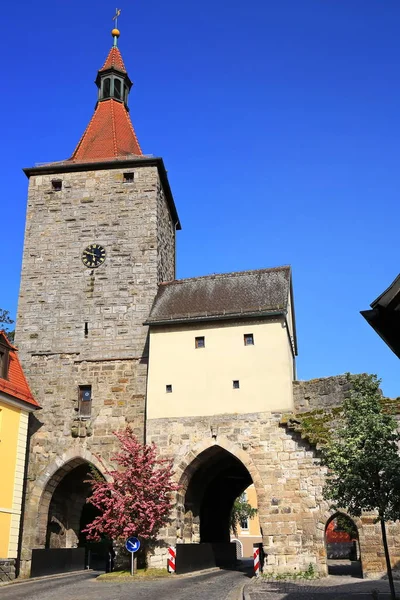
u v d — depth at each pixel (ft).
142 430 87.81
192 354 87.71
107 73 123.13
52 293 98.78
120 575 73.26
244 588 60.18
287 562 74.28
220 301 92.17
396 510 48.47
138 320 95.04
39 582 72.43
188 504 87.97
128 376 91.56
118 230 101.86
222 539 112.57
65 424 90.12
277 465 78.89
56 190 106.63
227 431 82.07
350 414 54.24
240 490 114.62
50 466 87.97
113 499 78.43
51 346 95.25
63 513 95.50
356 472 50.26
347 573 80.07
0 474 78.95
